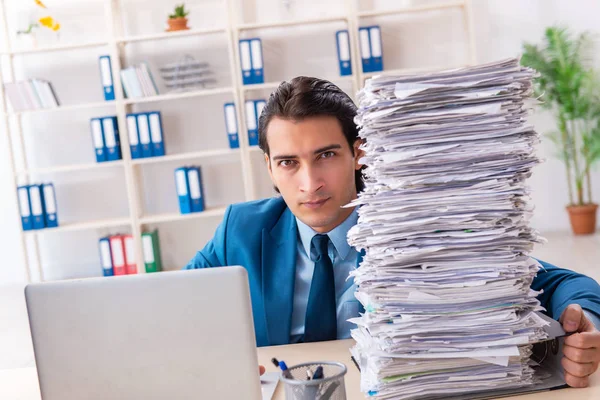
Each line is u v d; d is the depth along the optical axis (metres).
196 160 5.56
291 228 1.67
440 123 1.18
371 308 1.23
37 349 1.15
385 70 5.20
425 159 1.17
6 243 5.68
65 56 5.50
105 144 5.10
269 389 1.35
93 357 1.14
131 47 5.46
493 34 5.60
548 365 1.30
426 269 1.19
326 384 1.09
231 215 1.75
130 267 5.21
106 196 5.63
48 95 5.09
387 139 1.18
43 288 1.14
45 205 5.18
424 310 1.19
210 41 5.46
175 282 1.11
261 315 1.66
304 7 5.49
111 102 5.04
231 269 1.10
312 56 5.49
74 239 5.66
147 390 1.14
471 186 1.19
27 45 5.51
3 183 5.64
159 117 5.05
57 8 5.46
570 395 1.20
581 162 5.68
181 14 5.17
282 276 1.65
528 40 5.60
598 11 5.55
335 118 1.45
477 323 1.19
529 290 1.24
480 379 1.22
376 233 1.19
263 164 5.51
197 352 1.12
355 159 1.54
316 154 1.46
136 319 1.12
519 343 1.19
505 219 1.20
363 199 1.20
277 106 1.46
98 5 5.46
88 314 1.13
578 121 5.59
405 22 5.50
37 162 5.61
